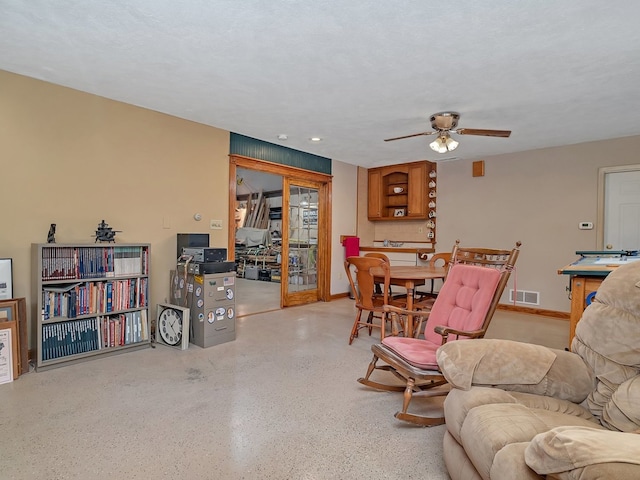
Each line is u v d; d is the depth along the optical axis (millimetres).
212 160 4223
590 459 814
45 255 2803
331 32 2184
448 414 1557
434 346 2271
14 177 2871
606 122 3867
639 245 4402
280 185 9633
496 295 2199
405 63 2574
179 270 3711
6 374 2568
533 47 2338
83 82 3004
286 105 3443
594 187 4656
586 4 1882
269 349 3400
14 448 1780
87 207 3262
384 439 1919
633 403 1247
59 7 1965
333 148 5172
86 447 1799
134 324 3338
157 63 2627
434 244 6090
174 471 1630
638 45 2299
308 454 1775
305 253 5715
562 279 4879
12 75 2840
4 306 2650
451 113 3576
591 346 1514
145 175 3648
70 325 2957
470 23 2070
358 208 6539
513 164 5301
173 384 2574
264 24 2107
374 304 3840
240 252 9562
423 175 6004
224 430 1979
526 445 1115
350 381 2674
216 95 3229
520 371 1520
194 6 1942
